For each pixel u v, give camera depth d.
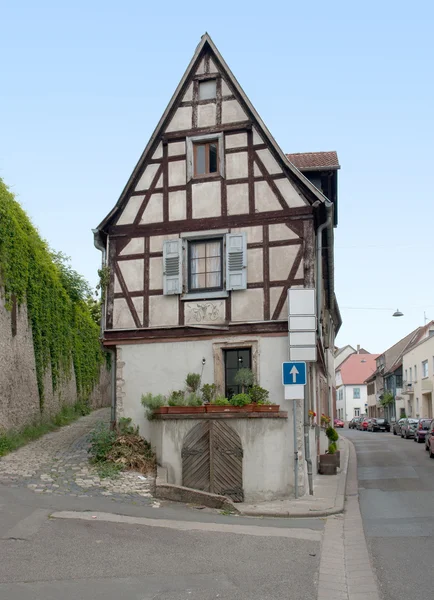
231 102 17.31
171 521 10.96
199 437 14.48
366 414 100.62
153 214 17.52
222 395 16.33
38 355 23.09
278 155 16.77
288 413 15.22
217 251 17.16
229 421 14.38
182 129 17.53
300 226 16.42
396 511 13.01
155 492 12.95
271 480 14.13
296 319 14.86
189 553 8.94
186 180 17.36
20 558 8.38
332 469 19.36
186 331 16.78
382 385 80.25
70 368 29.92
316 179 19.81
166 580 7.64
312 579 7.84
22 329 21.39
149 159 17.72
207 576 7.84
